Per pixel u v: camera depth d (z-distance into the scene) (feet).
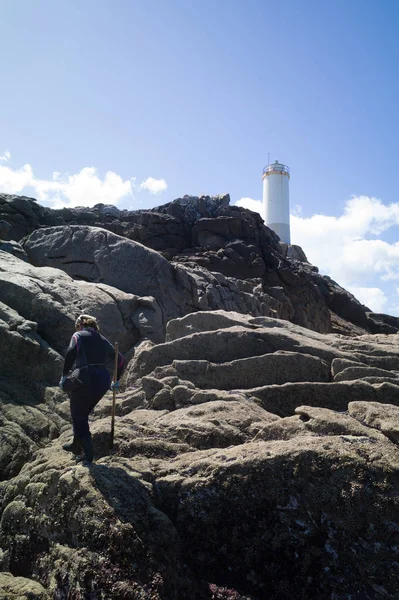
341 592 13.92
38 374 27.17
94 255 43.11
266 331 27.89
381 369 24.99
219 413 20.98
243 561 15.01
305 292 78.07
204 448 19.10
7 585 14.37
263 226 86.43
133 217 81.05
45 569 14.94
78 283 36.63
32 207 66.33
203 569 14.93
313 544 14.76
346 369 24.81
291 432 18.58
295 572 14.57
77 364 17.80
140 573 13.53
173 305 40.86
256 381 25.21
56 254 44.45
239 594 14.21
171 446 19.02
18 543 16.34
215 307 44.16
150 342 32.40
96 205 83.56
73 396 17.57
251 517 15.49
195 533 15.51
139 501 15.38
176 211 83.25
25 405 24.79
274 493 15.57
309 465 15.70
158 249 77.30
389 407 19.27
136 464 17.42
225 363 25.71
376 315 93.56
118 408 23.94
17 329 28.07
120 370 19.42
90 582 13.55
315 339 30.60
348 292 98.27
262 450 16.65
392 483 15.10
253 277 74.38
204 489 16.01
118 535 14.01
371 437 16.94
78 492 15.35
